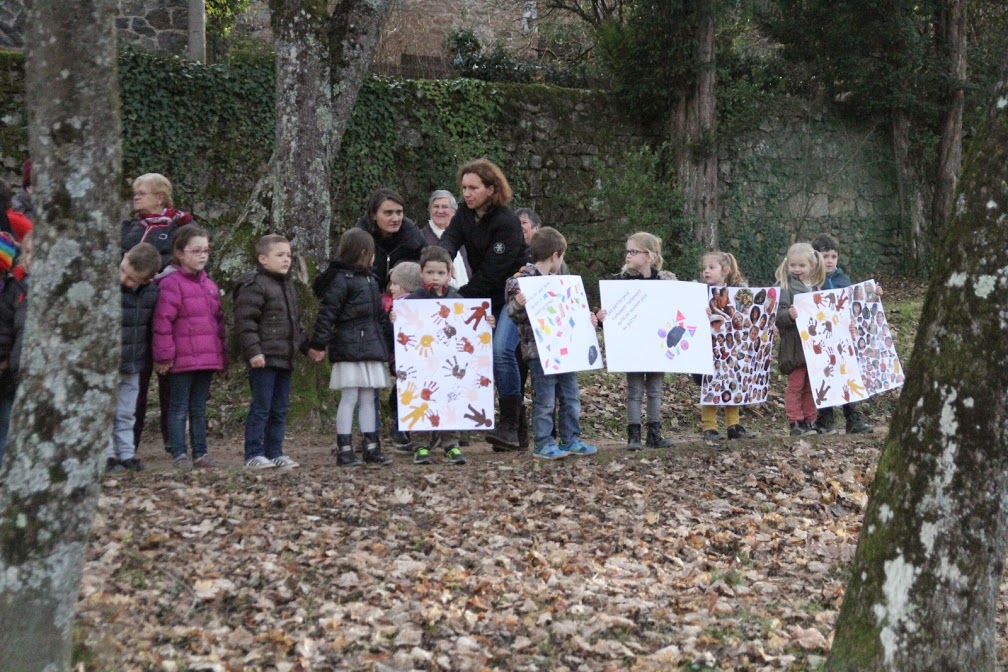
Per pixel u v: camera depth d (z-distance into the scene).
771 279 19.92
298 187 9.99
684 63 17.98
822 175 20.61
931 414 3.96
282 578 5.60
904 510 4.00
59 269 3.71
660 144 18.77
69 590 3.85
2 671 3.74
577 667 5.02
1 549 3.78
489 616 5.44
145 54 13.84
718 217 19.14
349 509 6.86
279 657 4.75
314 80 9.98
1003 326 3.86
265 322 7.70
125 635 4.73
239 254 10.10
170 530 6.13
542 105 17.58
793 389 9.77
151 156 13.87
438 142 16.45
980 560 3.93
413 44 23.42
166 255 8.41
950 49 21.72
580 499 7.54
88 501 3.84
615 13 21.23
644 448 8.80
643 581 6.18
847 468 8.87
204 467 7.68
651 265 8.95
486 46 23.41
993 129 3.93
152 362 7.86
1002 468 3.91
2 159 12.92
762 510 7.77
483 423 8.27
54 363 3.73
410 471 7.84
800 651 5.41
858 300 9.98
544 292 8.20
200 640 4.83
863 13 19.98
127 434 7.51
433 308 8.26
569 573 6.21
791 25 19.94
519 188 17.28
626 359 8.58
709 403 9.23
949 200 21.86
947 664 3.95
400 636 5.07
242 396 9.65
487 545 6.53
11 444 3.79
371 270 8.33
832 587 6.33
